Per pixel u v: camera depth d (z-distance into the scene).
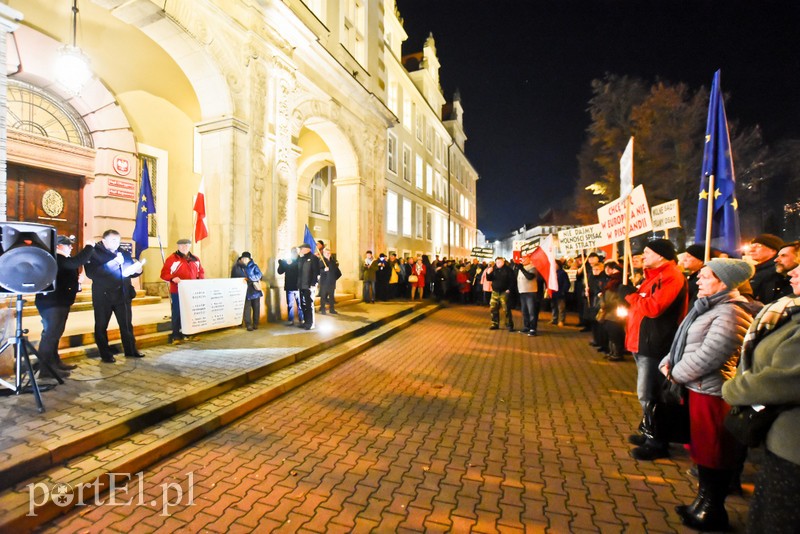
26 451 3.06
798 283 1.93
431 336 9.63
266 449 3.73
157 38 7.74
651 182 22.55
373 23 15.80
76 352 5.60
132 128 9.48
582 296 10.55
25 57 7.35
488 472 3.37
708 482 2.64
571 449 3.81
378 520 2.72
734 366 2.55
